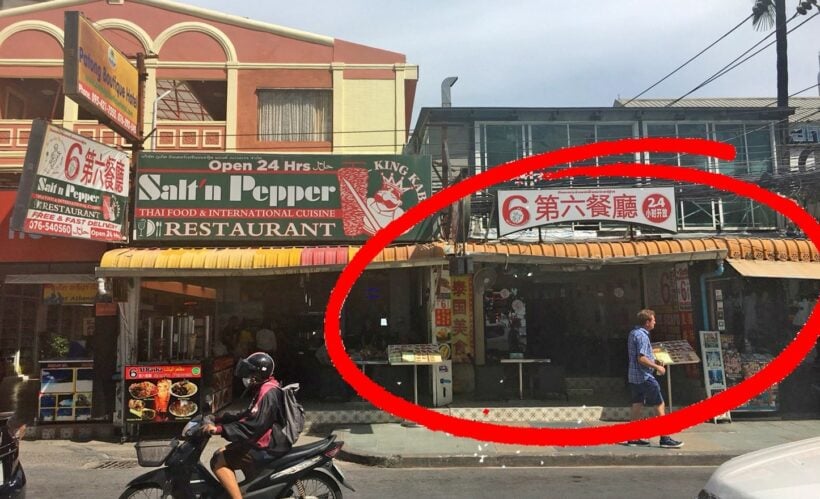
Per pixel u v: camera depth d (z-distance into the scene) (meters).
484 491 6.96
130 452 9.30
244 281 15.05
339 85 14.84
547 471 8.01
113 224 10.66
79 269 12.35
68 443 9.91
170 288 13.27
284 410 5.25
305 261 10.34
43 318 19.66
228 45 14.81
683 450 8.54
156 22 14.80
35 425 10.27
